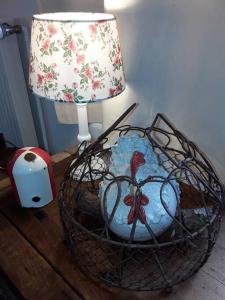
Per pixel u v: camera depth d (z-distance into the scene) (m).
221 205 0.54
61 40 0.60
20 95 1.20
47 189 0.68
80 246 0.55
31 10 0.99
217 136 0.65
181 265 0.52
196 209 0.58
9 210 0.67
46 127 1.29
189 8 0.58
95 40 0.61
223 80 0.59
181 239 0.47
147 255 0.53
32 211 0.67
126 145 0.55
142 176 0.50
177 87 0.67
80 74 0.63
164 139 0.75
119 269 0.51
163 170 0.54
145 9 0.65
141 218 0.47
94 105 0.89
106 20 0.62
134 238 0.50
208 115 0.65
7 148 1.32
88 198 0.60
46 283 0.51
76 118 0.99
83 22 0.59
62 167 0.81
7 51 1.09
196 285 0.50
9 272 0.53
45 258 0.56
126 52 0.73
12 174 0.63
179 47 0.63
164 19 0.63
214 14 0.55
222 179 0.68
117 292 0.50
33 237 0.60
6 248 0.58
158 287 0.49
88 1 0.79
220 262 0.54
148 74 0.71
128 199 0.48
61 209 0.56
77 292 0.50
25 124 1.28
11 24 1.07
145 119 0.78
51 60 0.62
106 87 0.66
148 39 0.67
